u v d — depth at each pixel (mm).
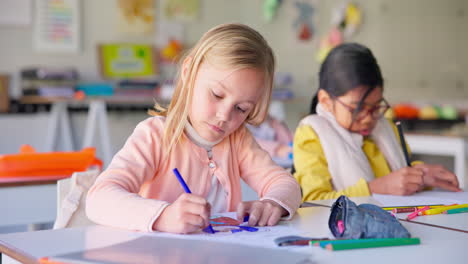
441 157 3684
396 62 4676
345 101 1421
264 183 1045
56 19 3873
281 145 2406
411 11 4688
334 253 648
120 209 795
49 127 3770
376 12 4648
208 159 1041
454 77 4770
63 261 592
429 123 3893
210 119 924
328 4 4699
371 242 681
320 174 1368
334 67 1441
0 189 1433
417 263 613
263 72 919
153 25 4234
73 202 1098
